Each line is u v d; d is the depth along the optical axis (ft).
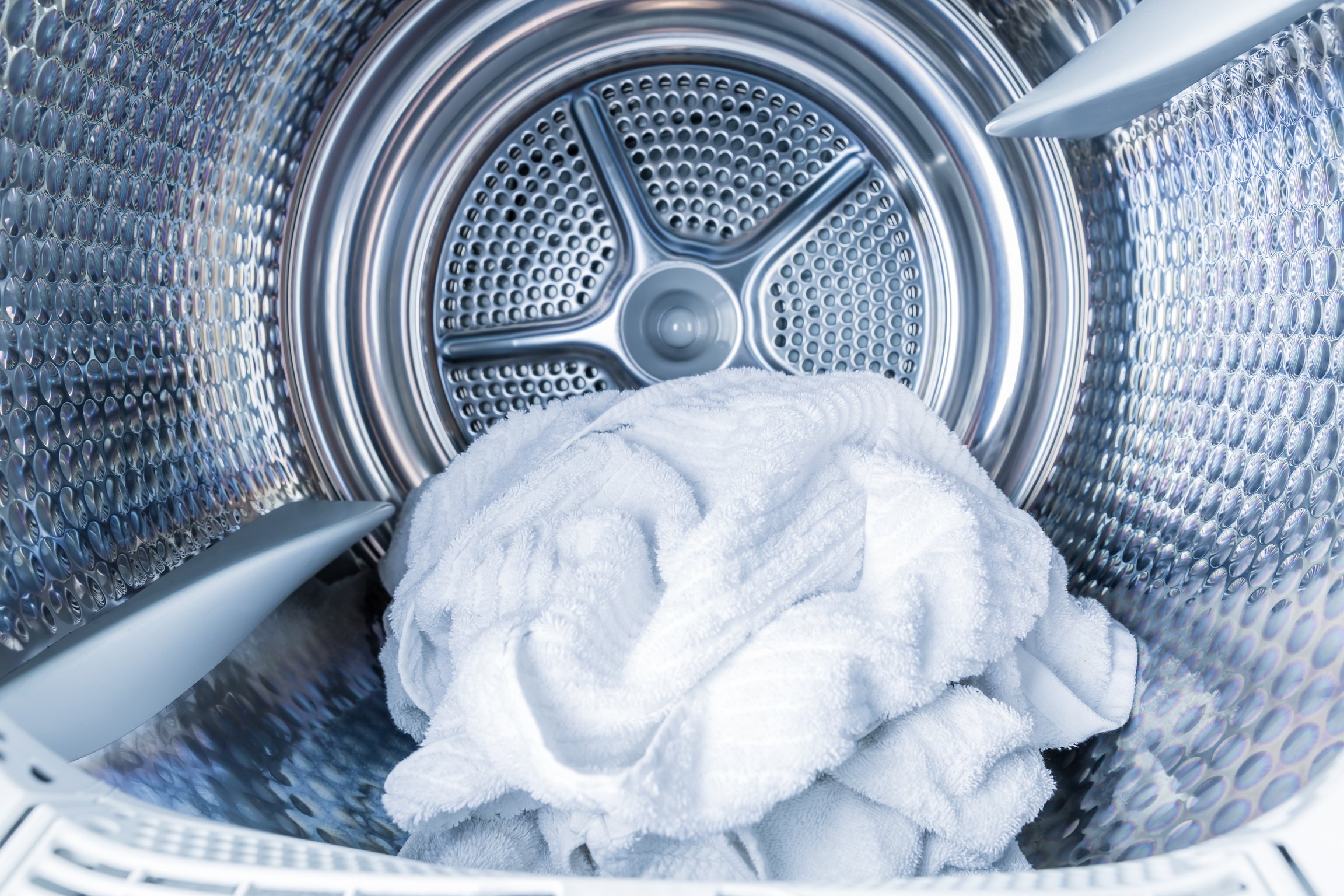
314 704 1.98
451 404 2.71
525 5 2.46
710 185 2.73
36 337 1.50
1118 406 2.26
